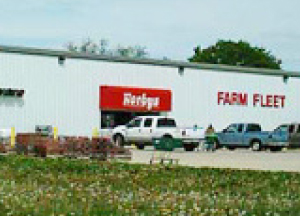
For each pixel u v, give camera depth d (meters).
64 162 25.56
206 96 60.44
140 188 18.22
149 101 56.88
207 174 23.00
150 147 54.28
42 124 50.75
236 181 20.88
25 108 49.94
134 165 25.75
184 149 49.53
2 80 48.84
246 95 62.97
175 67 58.62
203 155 41.66
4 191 15.95
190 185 19.42
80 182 19.45
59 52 51.59
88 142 33.81
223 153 45.44
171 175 22.31
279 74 65.12
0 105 48.66
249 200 15.66
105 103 54.28
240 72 62.56
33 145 34.16
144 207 13.59
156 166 25.52
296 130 53.72
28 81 50.12
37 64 50.62
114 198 15.12
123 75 55.47
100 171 23.09
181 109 59.03
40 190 16.47
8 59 49.19
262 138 50.34
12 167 23.86
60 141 33.81
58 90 51.72
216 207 13.91
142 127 49.94
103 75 54.31
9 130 46.44
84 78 53.19
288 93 65.94
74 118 52.59
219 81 61.28
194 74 59.78
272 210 13.51
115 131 51.34
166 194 16.47
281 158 39.47
